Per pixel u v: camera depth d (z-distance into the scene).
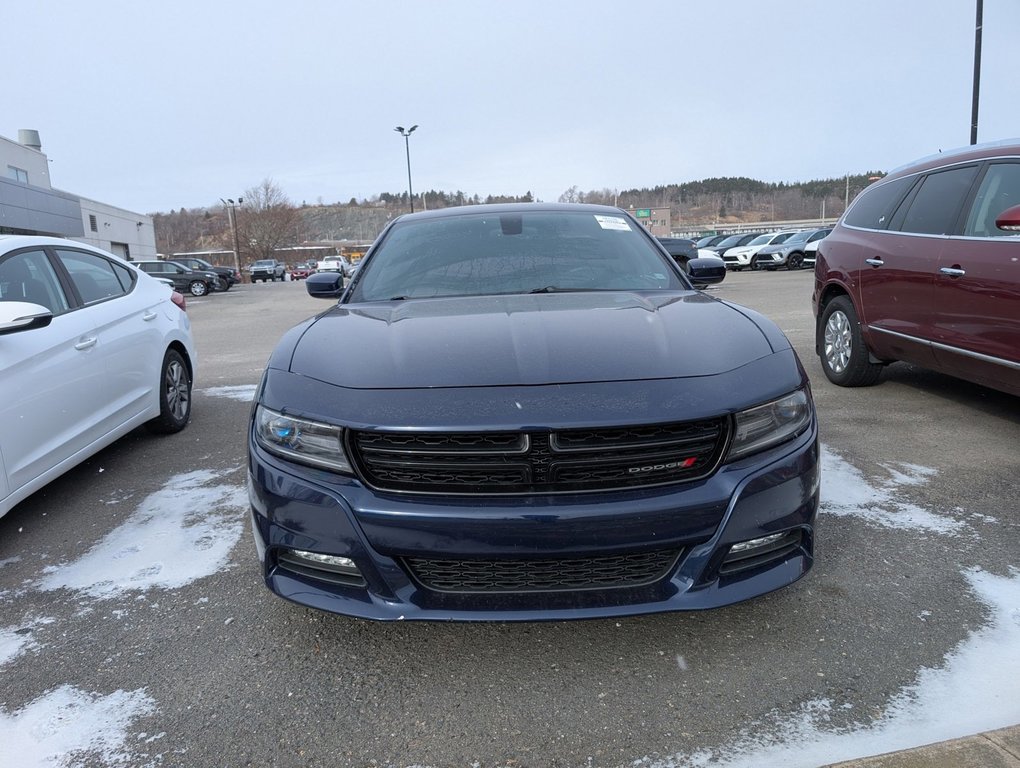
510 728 1.93
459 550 1.95
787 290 16.12
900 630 2.30
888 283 4.76
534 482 1.96
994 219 3.99
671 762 1.78
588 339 2.29
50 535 3.27
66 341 3.58
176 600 2.66
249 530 3.25
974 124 17.97
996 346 3.84
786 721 1.91
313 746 1.89
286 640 2.38
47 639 2.43
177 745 1.91
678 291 3.04
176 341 4.95
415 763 1.82
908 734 1.84
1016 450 3.98
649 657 2.22
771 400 2.11
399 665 2.23
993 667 2.10
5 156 30.86
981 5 17.47
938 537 2.94
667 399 2.00
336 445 2.04
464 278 3.17
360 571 2.03
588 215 3.73
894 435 4.30
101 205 43.44
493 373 2.10
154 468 4.21
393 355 2.26
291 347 2.46
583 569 2.03
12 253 3.57
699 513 1.98
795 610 2.44
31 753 1.90
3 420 3.05
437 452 1.96
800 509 2.14
